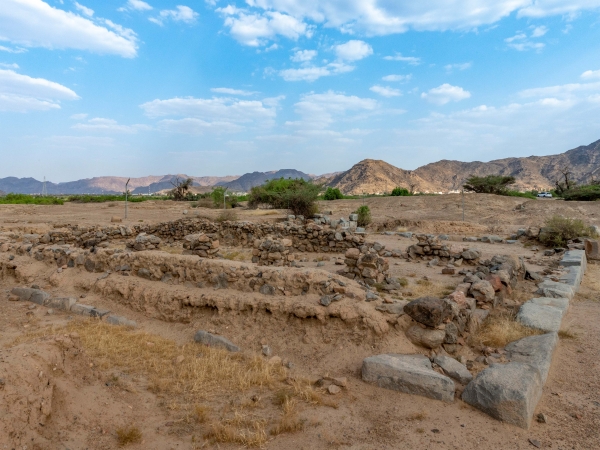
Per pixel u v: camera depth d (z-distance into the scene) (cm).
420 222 2427
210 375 525
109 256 921
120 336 651
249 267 762
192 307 729
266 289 716
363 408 458
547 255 1481
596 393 493
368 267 934
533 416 436
